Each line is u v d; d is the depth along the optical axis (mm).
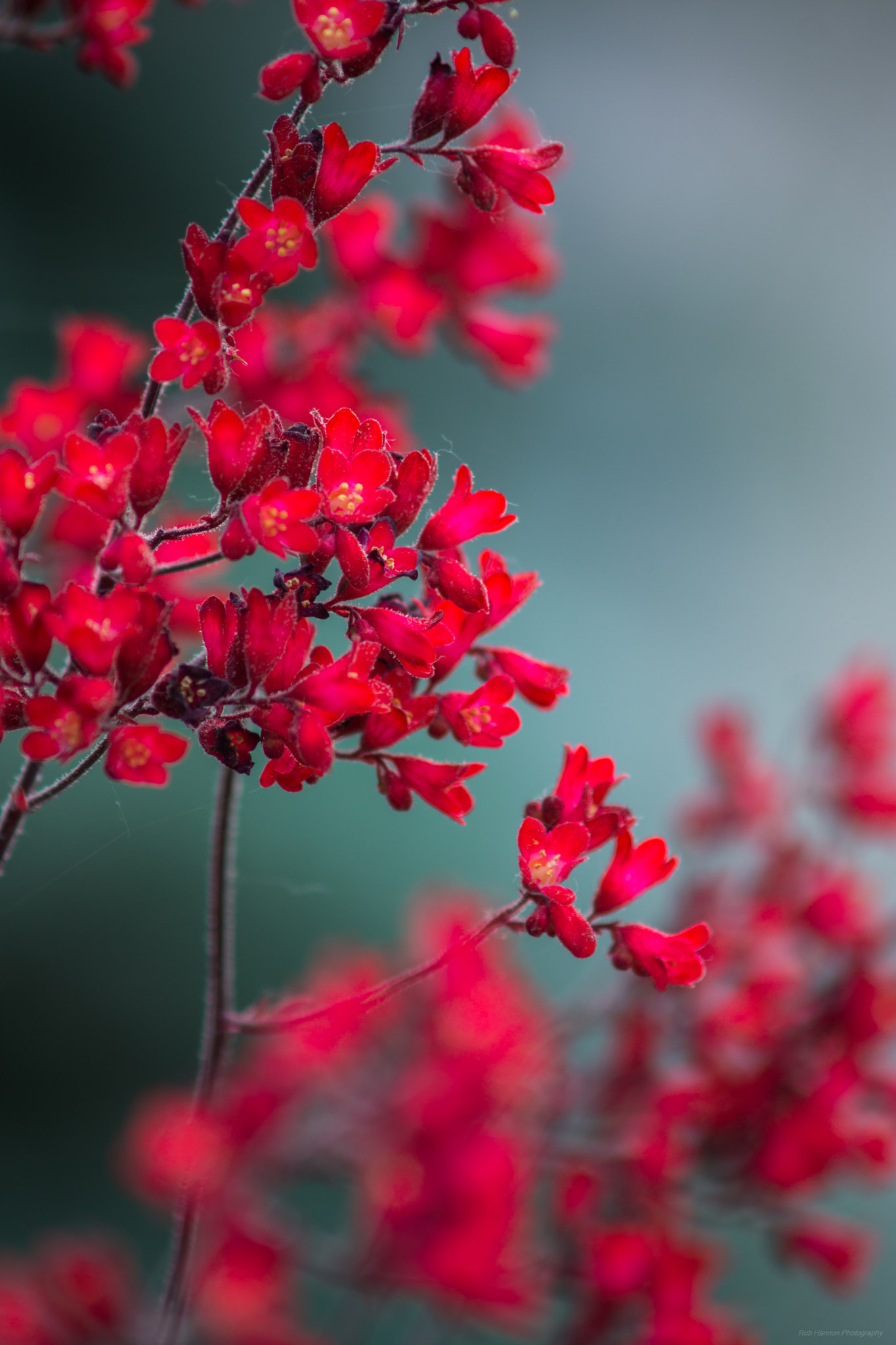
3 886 1093
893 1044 712
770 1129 708
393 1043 706
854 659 824
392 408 690
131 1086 1085
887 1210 1079
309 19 612
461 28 619
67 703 603
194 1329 681
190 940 1165
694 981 620
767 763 815
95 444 612
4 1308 671
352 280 695
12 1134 1022
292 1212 843
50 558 631
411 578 615
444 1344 743
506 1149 689
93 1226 995
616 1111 721
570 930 614
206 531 612
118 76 644
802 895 736
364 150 615
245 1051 702
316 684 607
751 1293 999
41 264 1238
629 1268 688
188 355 610
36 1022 1072
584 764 624
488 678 633
